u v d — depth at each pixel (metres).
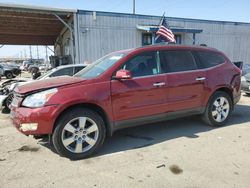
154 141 5.12
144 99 4.86
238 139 5.14
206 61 5.82
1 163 4.21
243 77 10.27
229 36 23.30
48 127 4.11
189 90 5.41
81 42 17.78
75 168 4.00
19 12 17.20
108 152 4.62
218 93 5.90
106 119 4.57
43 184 3.54
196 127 5.98
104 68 4.80
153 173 3.78
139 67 4.93
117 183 3.52
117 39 18.94
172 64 5.30
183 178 3.61
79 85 4.34
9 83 9.04
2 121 6.97
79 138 4.32
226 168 3.87
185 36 21.80
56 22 21.64
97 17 18.03
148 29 18.52
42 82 4.59
